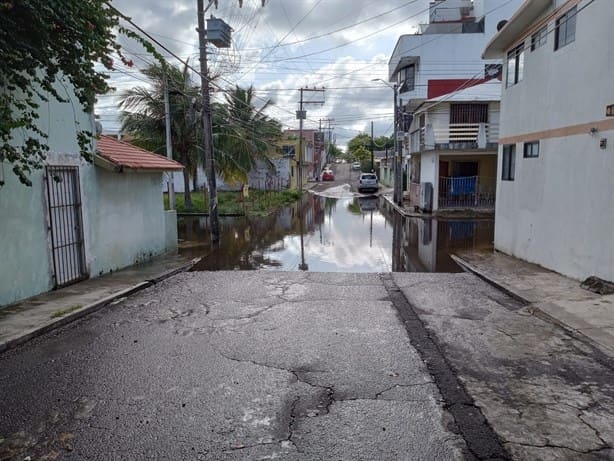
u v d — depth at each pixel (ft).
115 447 10.95
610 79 25.02
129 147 40.29
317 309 23.13
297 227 63.87
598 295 24.44
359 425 11.91
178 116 78.95
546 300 23.68
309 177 211.00
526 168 36.29
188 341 18.26
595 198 26.50
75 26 18.78
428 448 10.89
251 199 97.96
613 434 11.52
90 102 22.50
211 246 48.70
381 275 32.14
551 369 15.49
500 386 14.19
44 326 19.35
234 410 12.69
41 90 24.47
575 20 28.73
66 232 27.45
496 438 11.32
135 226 36.86
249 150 96.43
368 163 234.79
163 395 13.57
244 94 108.06
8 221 22.63
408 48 101.50
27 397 13.50
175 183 117.70
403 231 58.80
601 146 25.81
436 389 13.96
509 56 40.16
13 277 23.03
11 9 16.79
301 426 11.87
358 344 17.89
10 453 10.71
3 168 22.12
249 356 16.63
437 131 73.51
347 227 63.46
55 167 26.25
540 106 33.60
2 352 17.10
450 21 108.68
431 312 22.57
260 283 29.50
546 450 10.82
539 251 34.09
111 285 27.58
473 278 30.89
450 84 94.48
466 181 76.02
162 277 31.09
